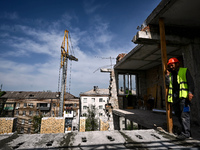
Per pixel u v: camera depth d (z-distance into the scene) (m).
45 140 2.11
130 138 2.28
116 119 9.81
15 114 36.62
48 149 1.75
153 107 9.02
